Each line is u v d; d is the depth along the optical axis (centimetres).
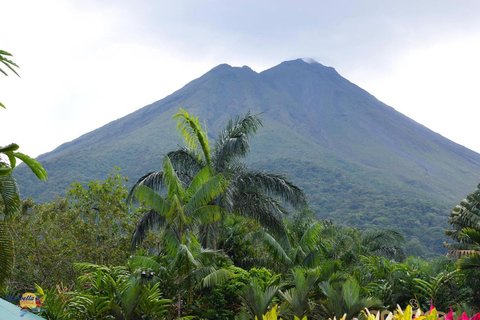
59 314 956
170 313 1365
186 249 1325
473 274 1371
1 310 685
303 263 1916
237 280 1477
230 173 1588
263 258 2011
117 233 2127
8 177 1045
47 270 1977
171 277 1382
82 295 1047
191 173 1905
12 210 1058
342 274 1449
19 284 1867
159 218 1752
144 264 1369
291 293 1193
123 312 1046
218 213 1506
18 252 1948
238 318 1152
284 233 1920
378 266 1677
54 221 2148
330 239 2278
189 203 1480
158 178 1809
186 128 1839
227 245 1997
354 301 1052
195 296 1468
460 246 1516
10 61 747
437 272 1591
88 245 2089
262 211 1875
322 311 1169
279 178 1902
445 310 1356
